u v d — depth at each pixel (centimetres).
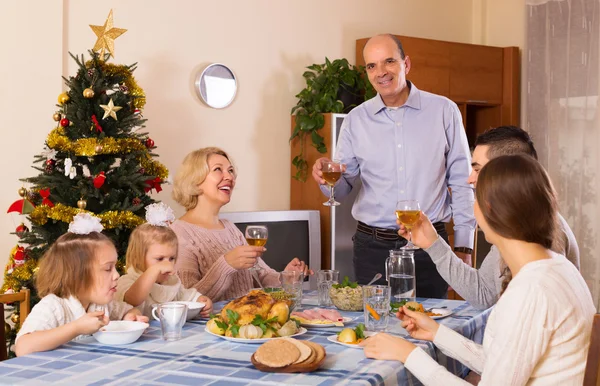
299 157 467
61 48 361
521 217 154
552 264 154
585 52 532
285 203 475
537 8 550
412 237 239
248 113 452
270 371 157
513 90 555
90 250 194
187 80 419
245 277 288
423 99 327
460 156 325
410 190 323
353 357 172
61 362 165
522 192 154
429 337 192
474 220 327
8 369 159
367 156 331
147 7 399
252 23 451
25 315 213
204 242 281
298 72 478
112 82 339
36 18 354
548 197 155
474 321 221
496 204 156
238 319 189
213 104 429
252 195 455
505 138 234
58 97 328
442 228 330
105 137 324
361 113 336
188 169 289
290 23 473
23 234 319
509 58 554
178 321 189
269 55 462
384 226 327
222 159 291
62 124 323
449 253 238
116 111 335
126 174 329
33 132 355
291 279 234
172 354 173
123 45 389
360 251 333
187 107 420
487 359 152
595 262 528
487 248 528
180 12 414
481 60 544
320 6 490
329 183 296
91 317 178
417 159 323
